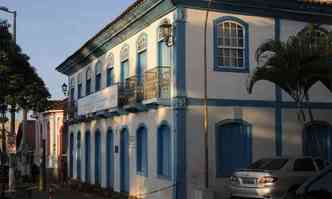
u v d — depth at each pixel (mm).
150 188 20406
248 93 19422
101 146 26828
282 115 19984
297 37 18391
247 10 19531
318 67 17953
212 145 18734
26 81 22328
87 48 28016
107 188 25641
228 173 18922
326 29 20891
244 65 19484
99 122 27219
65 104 36156
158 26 20078
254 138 19438
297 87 18500
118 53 24547
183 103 18297
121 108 22406
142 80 21078
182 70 18406
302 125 20203
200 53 18734
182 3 18438
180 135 18234
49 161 40562
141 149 21656
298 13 20281
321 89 20812
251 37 19641
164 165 19469
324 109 20797
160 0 18812
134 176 22078
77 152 31906
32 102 22875
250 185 16047
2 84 21750
